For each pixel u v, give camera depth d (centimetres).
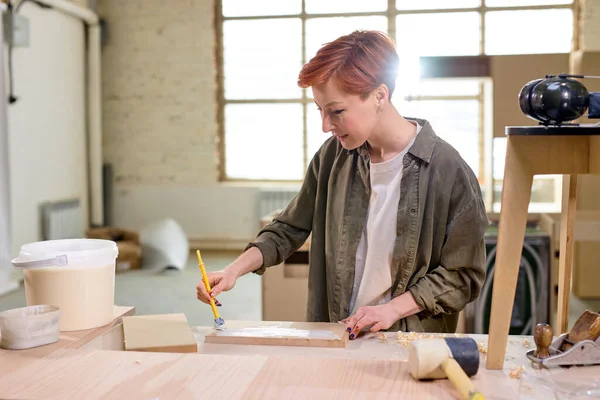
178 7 766
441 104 745
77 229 719
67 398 94
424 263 153
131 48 777
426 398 94
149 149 788
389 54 138
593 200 455
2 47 523
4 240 534
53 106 686
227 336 133
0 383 100
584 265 529
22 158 624
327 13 758
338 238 163
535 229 343
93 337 131
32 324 118
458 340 105
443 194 150
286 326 143
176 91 777
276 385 98
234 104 786
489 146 430
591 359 110
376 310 143
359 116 137
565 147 107
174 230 703
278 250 170
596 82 389
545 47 725
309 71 134
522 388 100
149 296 550
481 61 406
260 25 771
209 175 782
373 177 156
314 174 173
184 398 94
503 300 109
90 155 774
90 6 762
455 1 732
